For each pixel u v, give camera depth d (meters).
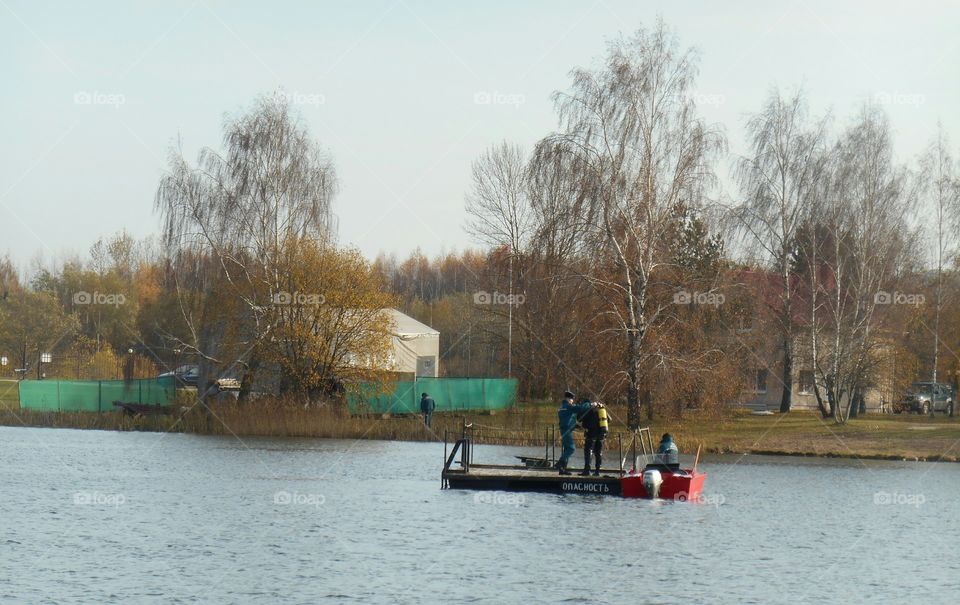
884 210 110.06
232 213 104.94
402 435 100.69
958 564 47.78
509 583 41.78
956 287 119.25
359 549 47.66
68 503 59.69
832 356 110.94
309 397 105.94
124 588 40.09
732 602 40.12
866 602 40.72
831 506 64.56
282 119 107.75
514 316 108.94
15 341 159.12
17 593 39.12
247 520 54.72
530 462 72.25
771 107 113.69
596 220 87.25
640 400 91.44
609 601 39.62
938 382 135.12
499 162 135.12
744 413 116.62
